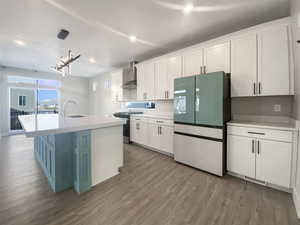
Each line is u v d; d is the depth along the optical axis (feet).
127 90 17.08
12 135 18.08
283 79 6.91
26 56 13.91
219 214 5.16
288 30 6.72
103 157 7.38
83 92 24.77
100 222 4.77
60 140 6.45
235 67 8.24
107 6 6.74
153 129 12.53
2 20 7.90
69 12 7.20
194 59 10.03
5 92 17.83
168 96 11.83
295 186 5.93
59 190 6.46
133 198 6.04
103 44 11.18
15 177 7.66
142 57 14.29
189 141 9.17
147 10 7.06
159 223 4.75
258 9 7.01
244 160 7.43
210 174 8.19
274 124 7.23
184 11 7.12
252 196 6.19
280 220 4.89
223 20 7.90
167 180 7.53
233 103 9.48
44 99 21.11
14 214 5.05
